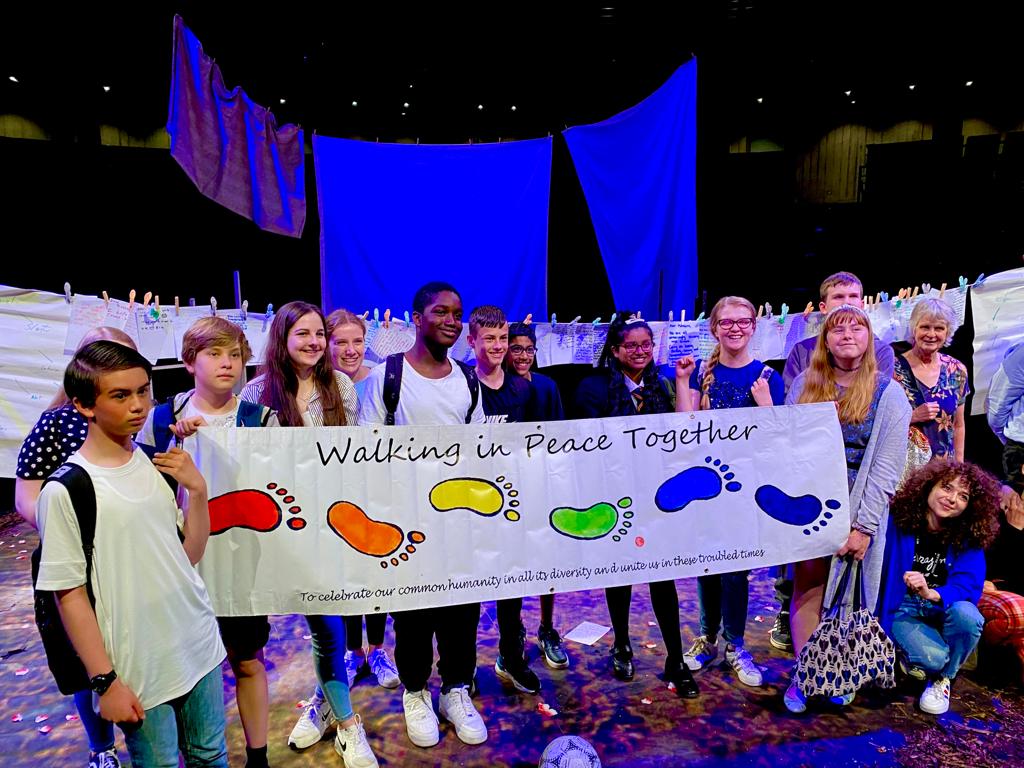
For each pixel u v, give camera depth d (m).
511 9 5.59
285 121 7.52
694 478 2.52
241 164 4.63
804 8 5.70
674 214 5.22
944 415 3.32
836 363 2.71
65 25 5.27
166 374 6.14
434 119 7.87
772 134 9.71
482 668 3.07
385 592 2.29
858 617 2.60
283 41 5.79
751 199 8.14
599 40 6.15
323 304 5.57
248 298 7.98
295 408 2.33
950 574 2.77
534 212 5.69
